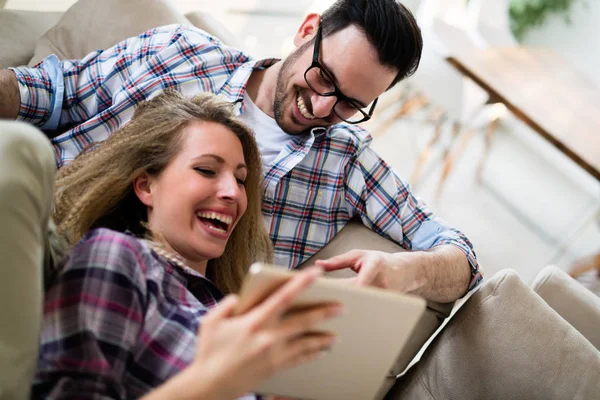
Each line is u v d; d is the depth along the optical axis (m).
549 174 3.72
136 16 1.84
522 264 2.96
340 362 0.92
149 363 0.96
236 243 1.42
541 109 2.48
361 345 0.90
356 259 1.29
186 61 1.72
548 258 3.05
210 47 1.75
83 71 1.71
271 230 1.61
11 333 0.79
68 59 1.80
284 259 1.62
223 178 1.25
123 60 1.70
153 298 1.01
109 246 0.97
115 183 1.24
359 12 1.51
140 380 0.95
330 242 1.66
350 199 1.68
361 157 1.70
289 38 3.70
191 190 1.21
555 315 1.34
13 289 0.80
